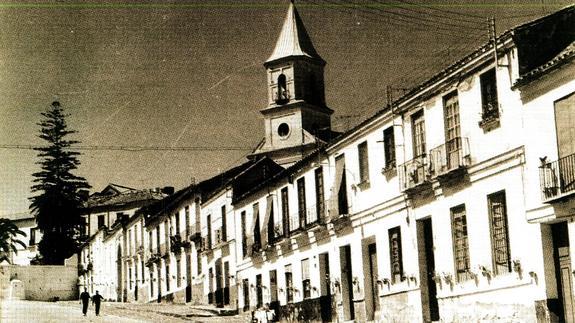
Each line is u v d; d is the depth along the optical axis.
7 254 77.00
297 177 36.12
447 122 24.92
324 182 33.50
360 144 30.84
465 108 23.83
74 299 56.22
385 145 28.78
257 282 41.12
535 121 20.81
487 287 22.73
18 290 53.31
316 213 34.06
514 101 21.64
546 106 20.42
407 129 27.14
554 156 20.09
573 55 19.14
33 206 60.03
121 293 69.25
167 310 44.34
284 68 59.66
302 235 35.38
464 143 23.80
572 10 22.08
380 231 29.22
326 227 33.19
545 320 20.27
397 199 27.83
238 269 43.81
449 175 24.22
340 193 32.28
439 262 25.22
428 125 25.84
